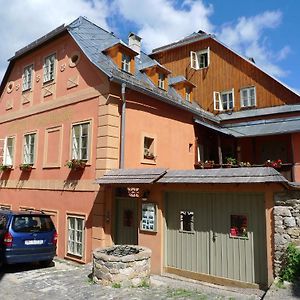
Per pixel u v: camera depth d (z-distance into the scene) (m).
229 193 8.19
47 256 10.09
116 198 10.69
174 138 14.31
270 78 17.97
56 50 14.05
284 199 7.21
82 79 12.34
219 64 19.98
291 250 6.88
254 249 7.68
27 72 15.86
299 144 15.17
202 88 20.39
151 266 9.00
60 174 12.76
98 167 10.99
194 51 21.19
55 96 13.62
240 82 19.03
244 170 7.70
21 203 14.82
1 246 9.62
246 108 18.58
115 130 11.13
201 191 8.55
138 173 9.52
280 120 17.31
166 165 13.59
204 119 17.14
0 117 17.42
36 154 14.27
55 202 12.80
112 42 14.77
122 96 11.24
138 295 6.76
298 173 14.90
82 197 11.55
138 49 17.89
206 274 8.33
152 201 9.23
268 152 17.84
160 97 12.98
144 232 9.30
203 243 8.50
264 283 7.44
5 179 16.33
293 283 6.57
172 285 7.75
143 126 12.38
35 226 10.09
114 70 11.99
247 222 7.86
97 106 11.48
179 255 8.87
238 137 16.05
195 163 15.83
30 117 15.06
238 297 6.72
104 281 7.52
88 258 10.89
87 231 11.13
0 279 8.40
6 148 16.50
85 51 12.20
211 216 8.45
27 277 8.51
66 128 12.77
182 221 8.94
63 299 6.55
